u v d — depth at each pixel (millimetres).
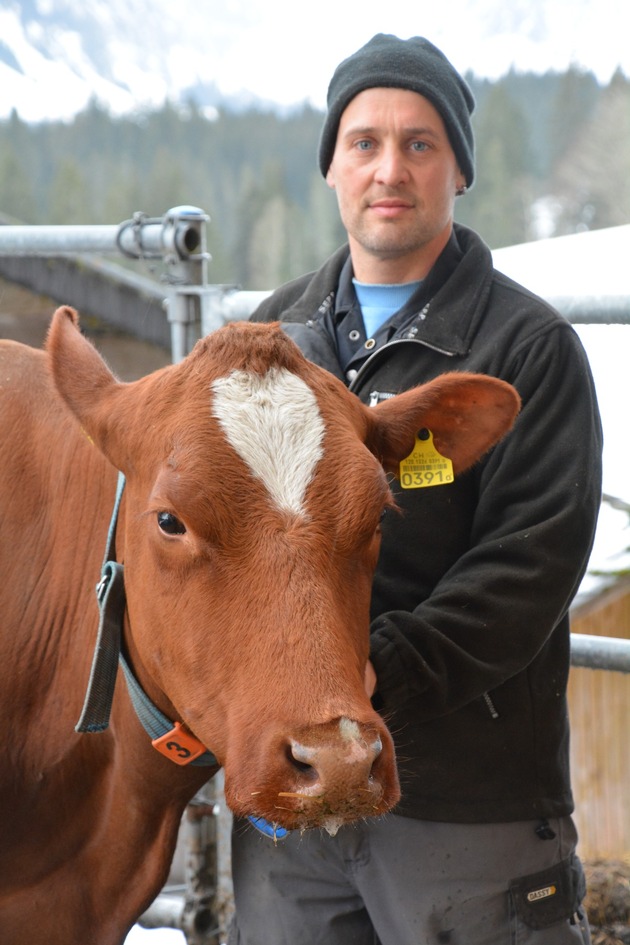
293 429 2330
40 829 2963
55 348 2680
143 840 2932
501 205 39219
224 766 2293
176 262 3912
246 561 2234
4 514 2998
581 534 2670
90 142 57344
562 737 2916
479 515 2781
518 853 2828
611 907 4000
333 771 2010
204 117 59688
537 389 2752
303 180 53719
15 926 3068
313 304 3211
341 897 2973
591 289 4797
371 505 2299
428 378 2910
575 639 3578
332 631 2180
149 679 2639
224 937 4000
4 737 2914
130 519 2537
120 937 3062
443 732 2779
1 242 4113
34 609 2939
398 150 2984
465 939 2838
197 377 2426
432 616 2576
